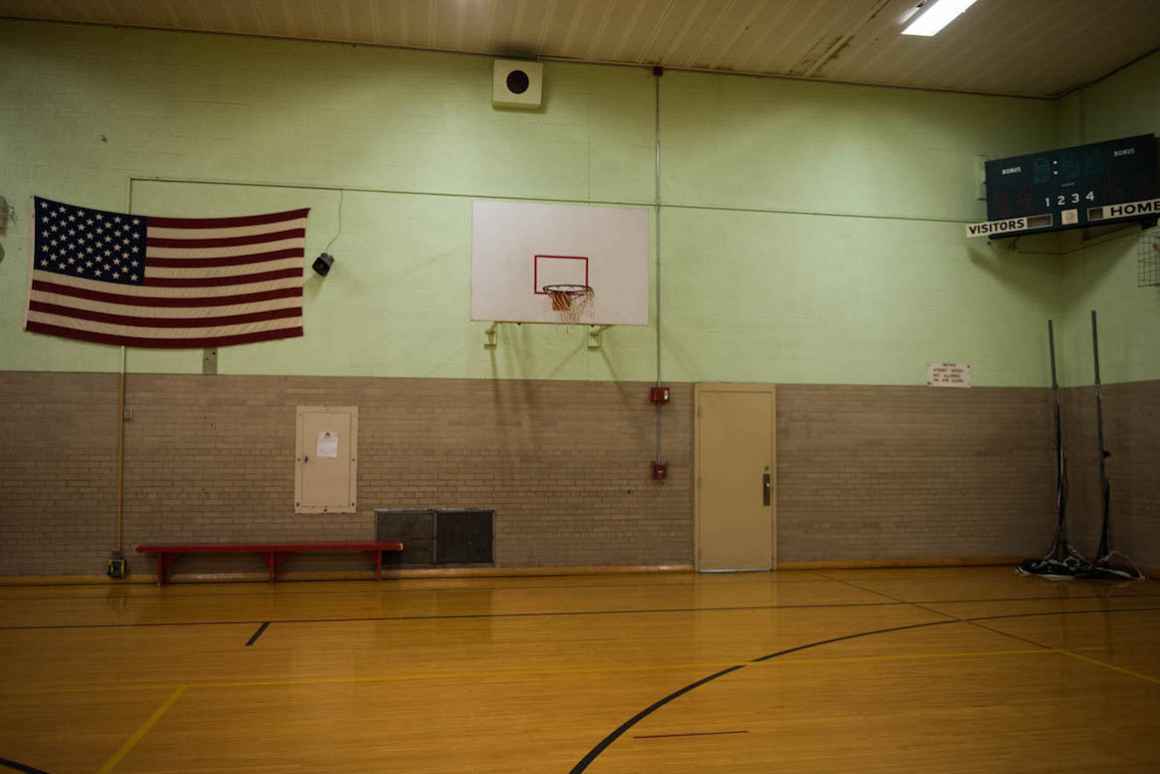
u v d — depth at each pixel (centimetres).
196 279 968
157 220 964
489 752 441
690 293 1063
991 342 1129
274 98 995
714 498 1052
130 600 850
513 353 1020
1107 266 1077
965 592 920
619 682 573
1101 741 462
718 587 946
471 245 1002
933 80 1105
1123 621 773
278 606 827
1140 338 1030
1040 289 1145
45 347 936
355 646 671
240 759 429
